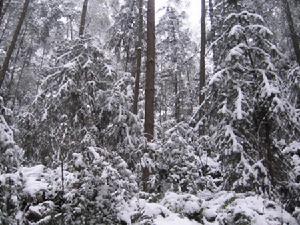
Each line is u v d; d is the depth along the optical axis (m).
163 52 29.88
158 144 10.67
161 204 7.91
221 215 7.42
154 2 13.56
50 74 12.68
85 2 21.19
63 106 11.84
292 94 12.59
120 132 11.82
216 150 10.56
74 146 9.58
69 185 6.17
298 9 17.78
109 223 5.79
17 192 5.93
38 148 11.91
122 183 6.24
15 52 28.66
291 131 10.14
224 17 11.66
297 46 16.12
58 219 5.83
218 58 11.45
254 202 7.68
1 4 17.19
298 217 7.47
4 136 7.26
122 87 12.87
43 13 28.61
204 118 11.11
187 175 9.51
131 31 21.16
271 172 9.59
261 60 10.52
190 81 31.91
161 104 26.56
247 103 9.90
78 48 12.81
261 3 15.35
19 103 25.14
